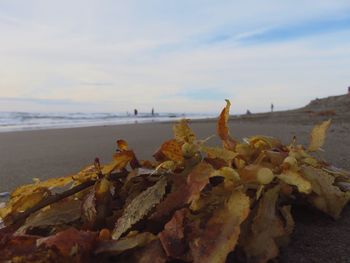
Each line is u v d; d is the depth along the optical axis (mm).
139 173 278
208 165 248
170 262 222
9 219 283
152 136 1459
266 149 312
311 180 296
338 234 283
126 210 247
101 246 213
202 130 1699
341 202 302
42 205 277
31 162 855
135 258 216
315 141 325
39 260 205
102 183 274
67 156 943
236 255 238
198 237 212
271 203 245
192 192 234
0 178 666
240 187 236
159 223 240
